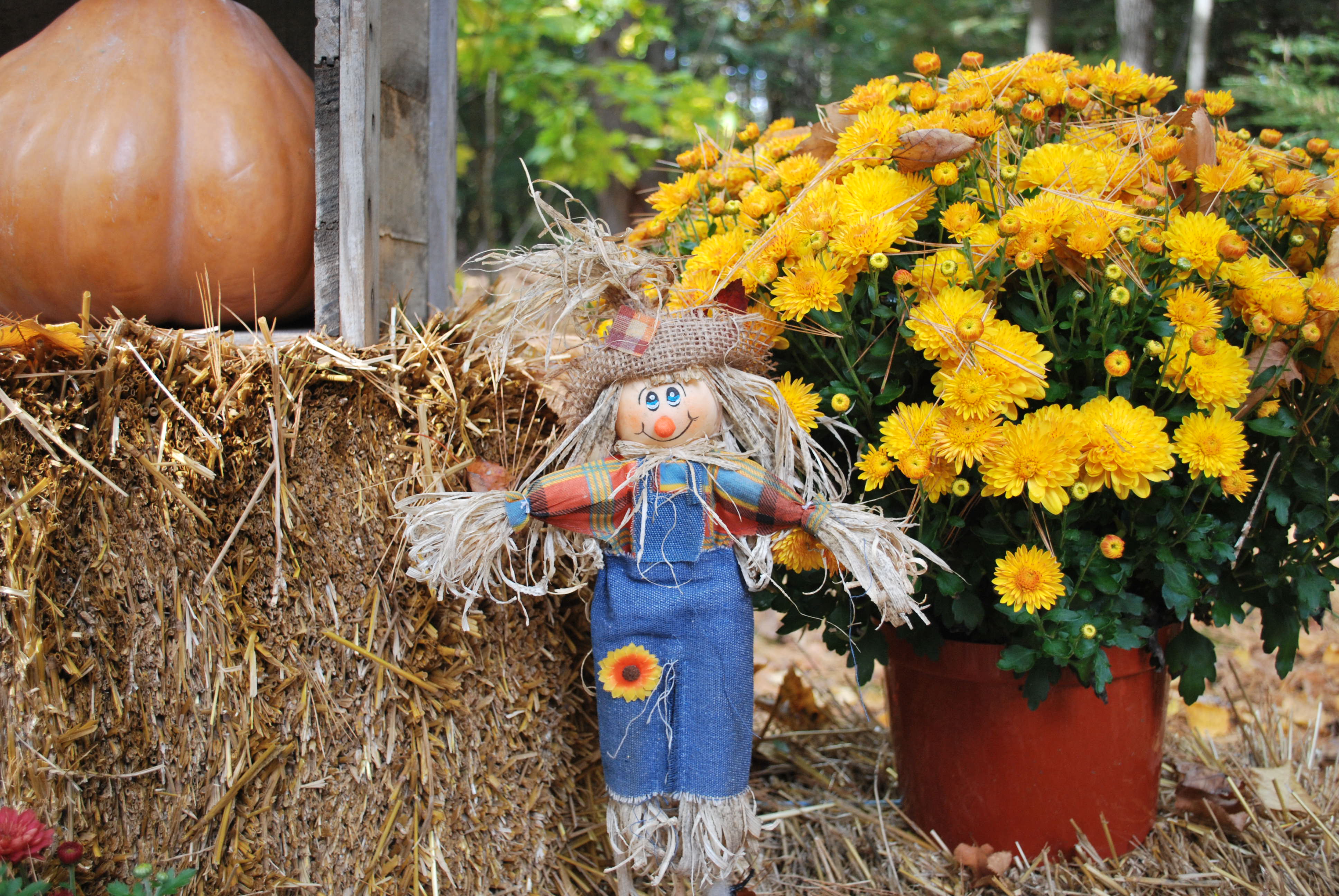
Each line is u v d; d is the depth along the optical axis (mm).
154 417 1467
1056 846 1889
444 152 2506
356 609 1638
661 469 1601
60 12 2461
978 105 1655
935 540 1644
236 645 1530
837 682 3037
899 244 1692
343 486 1619
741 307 1711
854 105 1746
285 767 1591
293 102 1927
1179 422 1612
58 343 1370
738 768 1621
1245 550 1724
